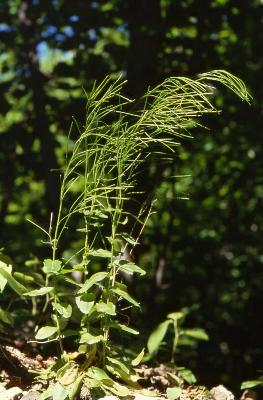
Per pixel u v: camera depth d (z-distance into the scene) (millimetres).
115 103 7082
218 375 10336
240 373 11055
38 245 9109
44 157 8000
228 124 8672
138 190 6023
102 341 3619
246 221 11055
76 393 3420
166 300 11078
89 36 8695
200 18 8195
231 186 10477
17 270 4605
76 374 3520
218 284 11648
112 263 3615
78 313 4262
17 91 8609
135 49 7715
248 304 11758
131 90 7402
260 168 10266
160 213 8211
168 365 4781
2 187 9180
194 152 10109
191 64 7934
